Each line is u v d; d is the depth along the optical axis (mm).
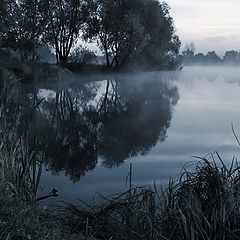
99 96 19109
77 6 33062
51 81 24938
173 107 15148
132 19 35125
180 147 7352
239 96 20156
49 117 11391
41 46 34781
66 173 5371
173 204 3158
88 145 7566
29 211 2850
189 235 2754
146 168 5672
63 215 3428
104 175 5273
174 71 51906
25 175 3436
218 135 8695
